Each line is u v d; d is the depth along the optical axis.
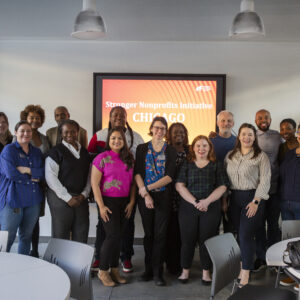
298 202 3.43
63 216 3.30
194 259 4.19
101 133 3.85
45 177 3.31
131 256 3.92
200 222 3.34
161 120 3.38
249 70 4.64
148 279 3.54
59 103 4.71
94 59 4.69
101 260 3.38
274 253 2.18
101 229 3.75
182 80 4.64
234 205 3.42
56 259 2.21
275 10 4.30
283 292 2.13
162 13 4.40
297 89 4.64
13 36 4.53
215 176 3.39
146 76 4.65
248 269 3.30
